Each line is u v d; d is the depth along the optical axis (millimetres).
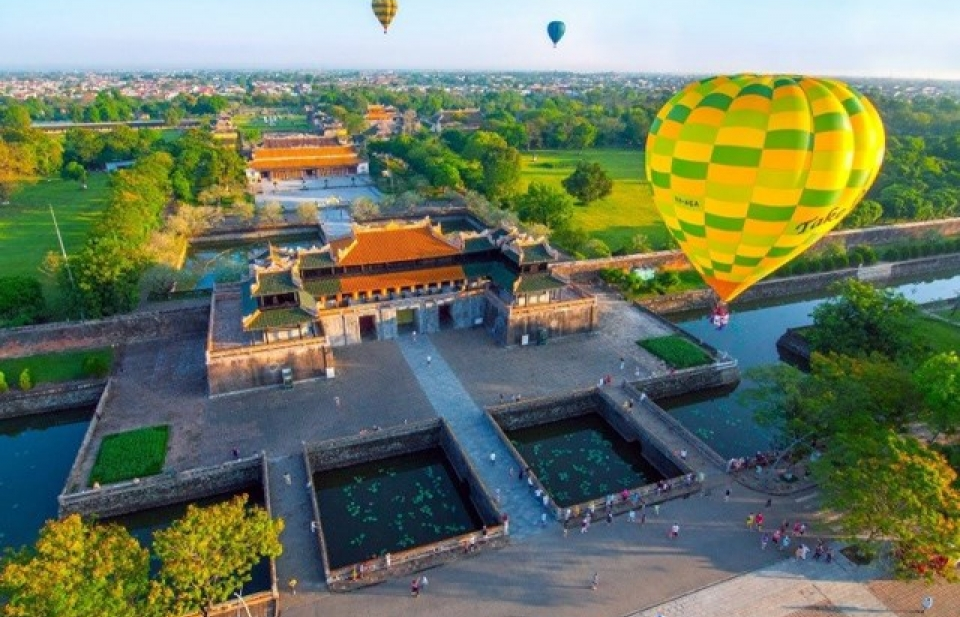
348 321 80875
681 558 48406
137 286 88688
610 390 72062
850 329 73875
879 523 42750
